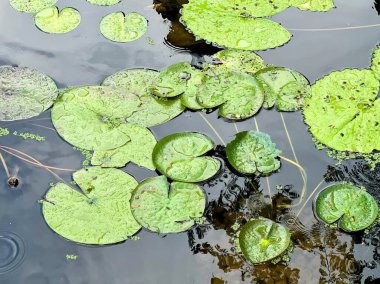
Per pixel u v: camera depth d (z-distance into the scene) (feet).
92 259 6.30
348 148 6.82
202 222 6.46
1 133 6.91
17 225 6.44
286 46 7.58
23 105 7.06
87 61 7.45
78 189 6.61
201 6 7.74
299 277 6.26
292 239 6.41
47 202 6.50
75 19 7.79
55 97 7.14
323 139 6.86
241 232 6.40
